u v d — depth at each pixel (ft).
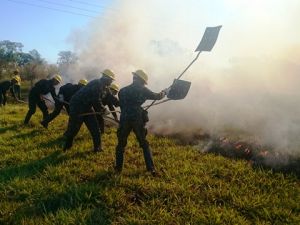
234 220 16.31
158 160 24.26
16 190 19.88
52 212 17.79
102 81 25.09
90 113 25.66
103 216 17.13
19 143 29.94
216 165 22.68
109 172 21.99
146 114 22.07
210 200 18.43
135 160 24.61
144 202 18.34
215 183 20.10
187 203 17.90
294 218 16.35
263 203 17.69
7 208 18.01
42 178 21.52
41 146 28.63
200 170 22.08
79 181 21.01
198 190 19.40
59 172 22.06
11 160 25.38
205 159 24.35
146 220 16.56
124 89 21.76
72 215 17.04
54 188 19.72
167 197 18.62
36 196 19.03
